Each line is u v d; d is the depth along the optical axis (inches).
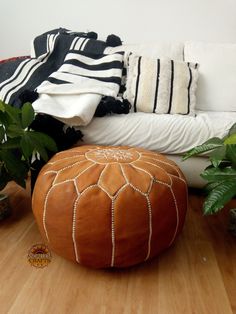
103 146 45.2
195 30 74.1
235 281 34.8
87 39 67.2
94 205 31.5
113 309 30.3
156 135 49.3
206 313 30.3
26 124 42.5
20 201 52.3
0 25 80.7
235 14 71.0
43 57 66.6
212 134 48.7
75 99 51.0
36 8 77.6
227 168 36.7
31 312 29.6
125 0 73.7
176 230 36.1
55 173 35.5
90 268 36.2
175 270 36.5
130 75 59.5
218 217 49.1
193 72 60.1
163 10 73.4
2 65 65.4
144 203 32.2
